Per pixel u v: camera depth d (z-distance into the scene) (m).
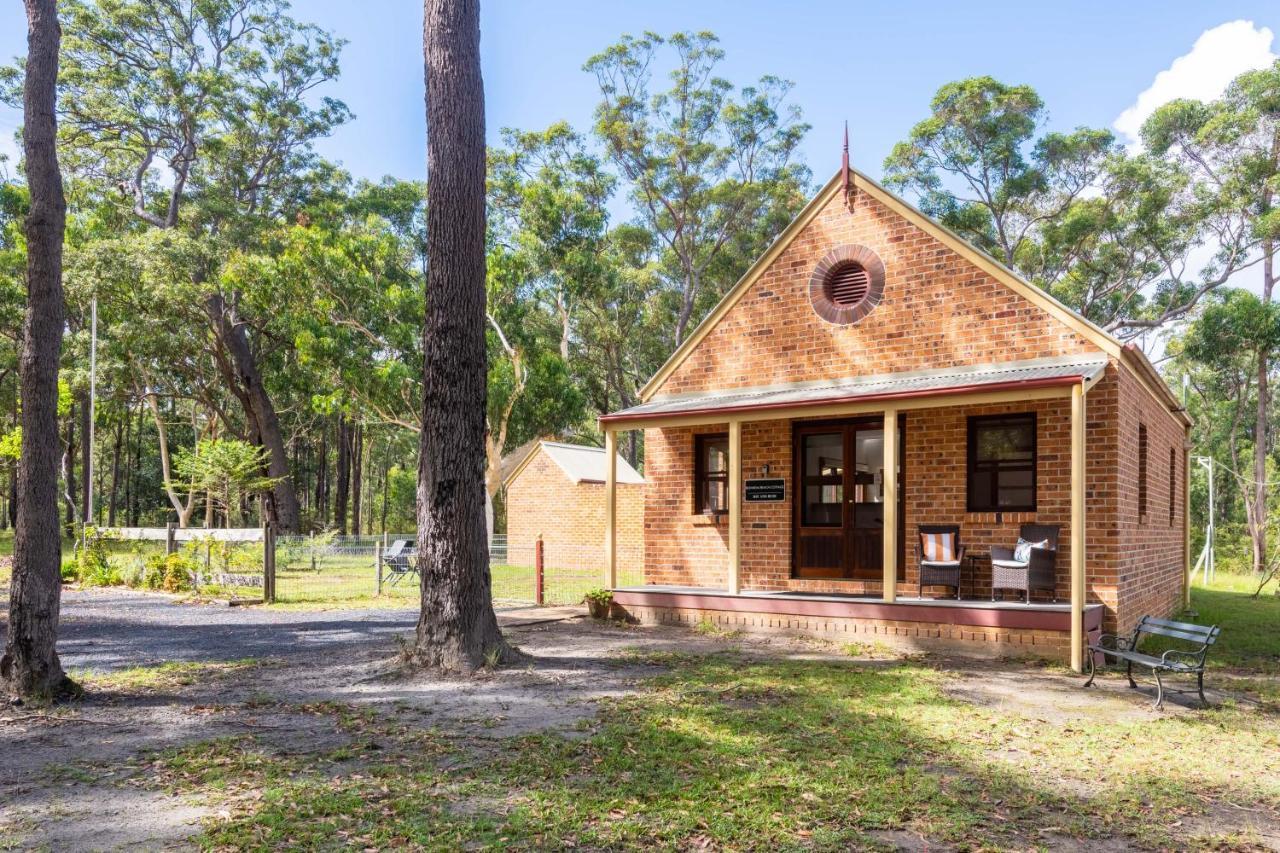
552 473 32.78
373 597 19.00
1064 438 12.23
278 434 40.88
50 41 8.84
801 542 14.59
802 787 5.86
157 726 7.54
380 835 4.95
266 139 42.06
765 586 14.74
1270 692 9.52
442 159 10.38
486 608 10.27
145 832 5.03
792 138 46.34
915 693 8.95
